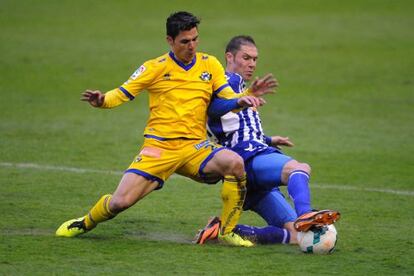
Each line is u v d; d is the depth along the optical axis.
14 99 48.31
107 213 20.88
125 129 40.97
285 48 64.44
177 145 20.97
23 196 26.61
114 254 19.67
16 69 56.56
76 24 72.31
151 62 21.16
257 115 22.27
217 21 73.12
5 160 32.84
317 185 29.50
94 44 65.06
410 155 35.47
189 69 21.17
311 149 36.66
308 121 43.69
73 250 19.95
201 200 26.80
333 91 52.25
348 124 42.94
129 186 20.73
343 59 61.38
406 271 18.66
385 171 32.12
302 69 58.28
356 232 22.64
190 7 79.25
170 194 27.67
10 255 19.38
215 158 20.77
